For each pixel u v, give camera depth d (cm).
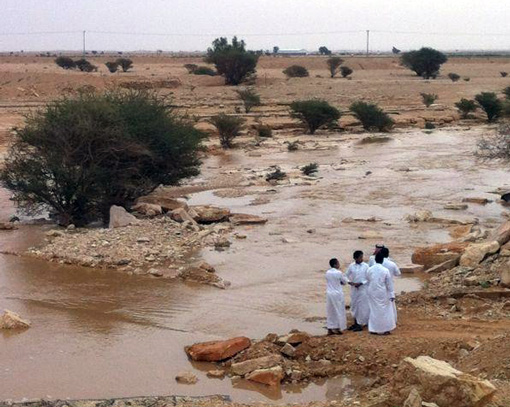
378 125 5303
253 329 1304
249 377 1077
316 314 1391
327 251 1903
